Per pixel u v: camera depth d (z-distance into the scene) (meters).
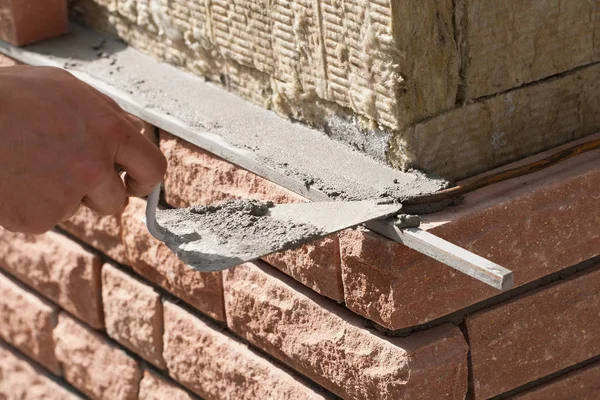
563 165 2.55
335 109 2.65
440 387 2.43
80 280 3.51
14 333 3.96
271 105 2.90
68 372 3.74
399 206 2.27
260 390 2.86
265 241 2.14
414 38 2.36
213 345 3.02
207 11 2.96
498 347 2.51
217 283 2.92
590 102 2.71
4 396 4.08
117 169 2.09
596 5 2.60
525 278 2.48
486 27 2.44
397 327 2.34
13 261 3.82
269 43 2.77
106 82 3.16
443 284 2.36
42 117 1.92
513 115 2.58
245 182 2.71
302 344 2.64
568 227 2.50
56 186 1.93
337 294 2.50
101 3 3.46
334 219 2.24
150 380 3.40
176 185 2.99
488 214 2.35
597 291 2.66
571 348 2.66
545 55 2.57
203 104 2.99
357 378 2.49
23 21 3.46
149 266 3.20
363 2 2.38
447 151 2.51
